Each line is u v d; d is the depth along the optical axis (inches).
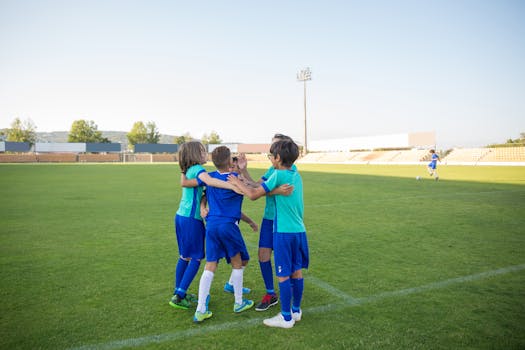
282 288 112.3
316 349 98.9
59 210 345.7
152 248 207.6
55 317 118.2
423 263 178.5
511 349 99.0
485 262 179.9
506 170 1032.2
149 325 113.3
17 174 900.0
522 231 251.4
